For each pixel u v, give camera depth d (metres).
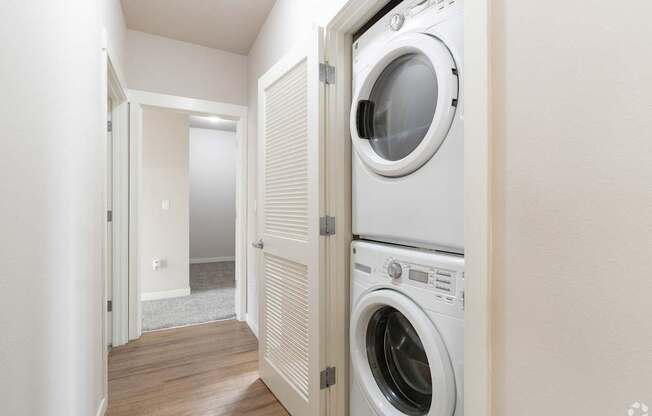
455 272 0.96
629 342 0.52
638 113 0.51
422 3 1.10
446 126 0.99
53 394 0.97
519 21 0.68
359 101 1.35
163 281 3.84
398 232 1.18
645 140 0.51
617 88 0.54
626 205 0.53
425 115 1.13
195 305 3.58
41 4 0.89
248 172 3.09
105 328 1.74
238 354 2.45
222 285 4.50
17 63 0.75
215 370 2.21
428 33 1.07
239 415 1.74
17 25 0.75
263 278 2.07
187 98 2.86
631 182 0.52
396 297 1.13
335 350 1.51
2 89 0.69
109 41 1.88
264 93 2.07
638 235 0.51
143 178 3.74
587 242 0.57
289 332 1.78
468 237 0.77
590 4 0.57
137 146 2.67
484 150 0.73
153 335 2.79
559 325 0.61
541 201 0.64
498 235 0.71
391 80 1.28
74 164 1.20
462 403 0.93
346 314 1.52
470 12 0.76
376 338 1.32
